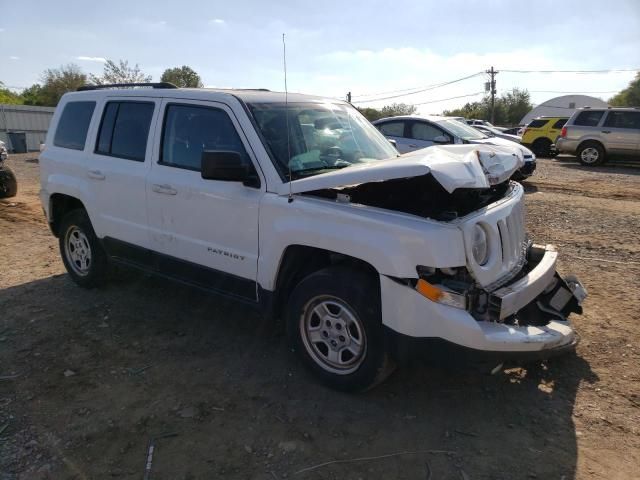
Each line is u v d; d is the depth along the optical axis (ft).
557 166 57.52
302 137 13.01
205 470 9.12
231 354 13.28
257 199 11.94
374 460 9.41
